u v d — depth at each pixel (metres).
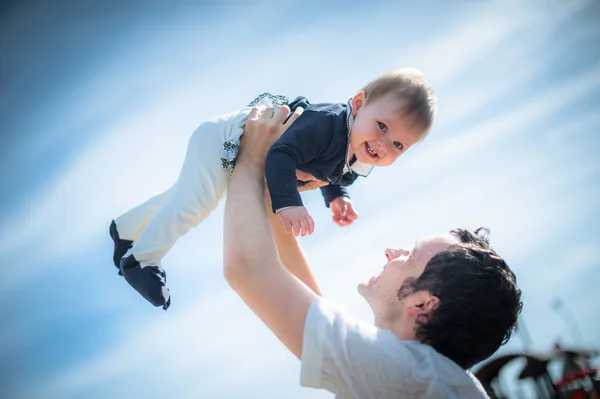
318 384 1.54
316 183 2.00
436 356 1.57
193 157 1.84
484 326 1.59
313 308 1.55
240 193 1.68
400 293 1.68
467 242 1.71
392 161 1.98
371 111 1.93
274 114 1.89
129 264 1.79
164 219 1.80
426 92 1.97
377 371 1.51
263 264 1.57
